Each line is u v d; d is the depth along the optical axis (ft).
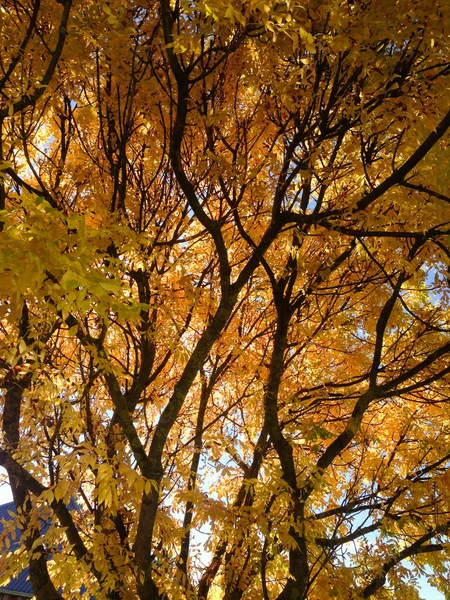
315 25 10.57
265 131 13.80
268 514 11.25
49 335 9.82
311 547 13.14
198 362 11.09
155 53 11.94
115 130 12.34
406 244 13.43
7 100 10.36
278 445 12.86
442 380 16.22
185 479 12.48
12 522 10.50
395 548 13.97
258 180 13.42
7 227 5.51
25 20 11.10
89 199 12.62
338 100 11.42
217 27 9.86
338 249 15.25
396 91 11.20
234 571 12.54
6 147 12.06
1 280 5.44
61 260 5.30
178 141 10.61
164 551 11.62
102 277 5.64
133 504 10.79
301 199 14.30
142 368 13.34
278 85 11.23
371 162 12.35
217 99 12.73
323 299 15.74
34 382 11.31
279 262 15.21
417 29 10.35
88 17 10.19
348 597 12.56
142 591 9.94
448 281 14.07
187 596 10.67
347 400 16.21
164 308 12.23
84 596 12.86
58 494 7.86
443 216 12.12
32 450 10.57
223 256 11.68
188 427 16.71
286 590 11.57
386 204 13.32
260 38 11.02
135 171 14.12
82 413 12.35
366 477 16.10
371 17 9.94
